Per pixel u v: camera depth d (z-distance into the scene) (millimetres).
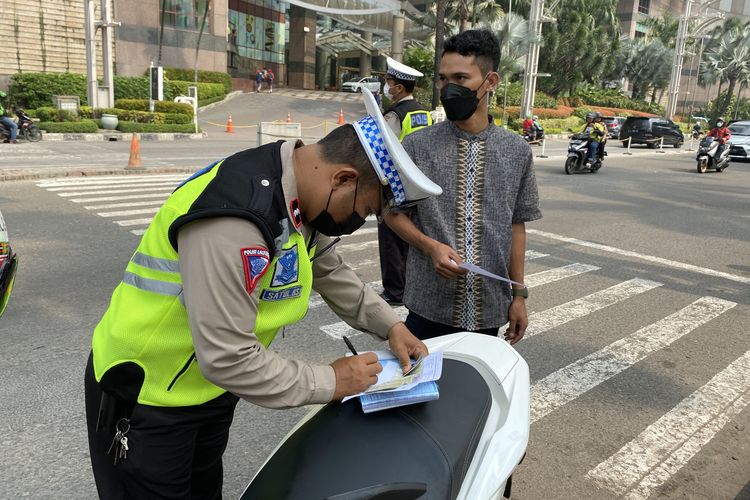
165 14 30172
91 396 1479
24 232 6969
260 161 1317
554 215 9859
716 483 2844
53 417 3184
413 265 2354
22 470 2736
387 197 1348
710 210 11000
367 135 1299
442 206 2193
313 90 42688
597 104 51688
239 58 39938
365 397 1457
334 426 1464
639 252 7570
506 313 2338
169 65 30922
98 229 7238
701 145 18031
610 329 4844
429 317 2311
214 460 1651
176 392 1401
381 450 1384
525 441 1627
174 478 1479
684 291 5980
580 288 5957
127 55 28500
